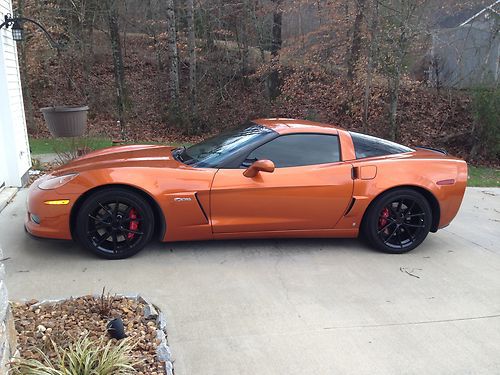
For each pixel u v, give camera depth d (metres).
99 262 3.92
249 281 3.72
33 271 3.70
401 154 4.64
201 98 16.91
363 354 2.81
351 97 14.82
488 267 4.28
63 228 3.85
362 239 4.86
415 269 4.15
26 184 6.60
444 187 4.49
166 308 3.23
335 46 14.77
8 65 6.26
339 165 4.32
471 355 2.85
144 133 15.61
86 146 7.21
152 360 2.55
